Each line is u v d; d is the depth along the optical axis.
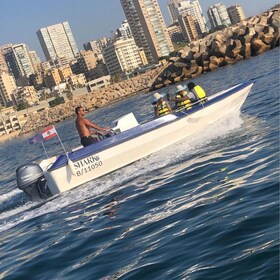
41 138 12.26
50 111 125.88
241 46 64.31
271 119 12.78
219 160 9.99
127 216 7.97
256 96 19.27
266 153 9.32
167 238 6.21
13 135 132.25
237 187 7.59
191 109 13.30
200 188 8.33
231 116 14.25
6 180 19.34
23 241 8.36
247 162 9.11
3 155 47.56
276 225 5.45
